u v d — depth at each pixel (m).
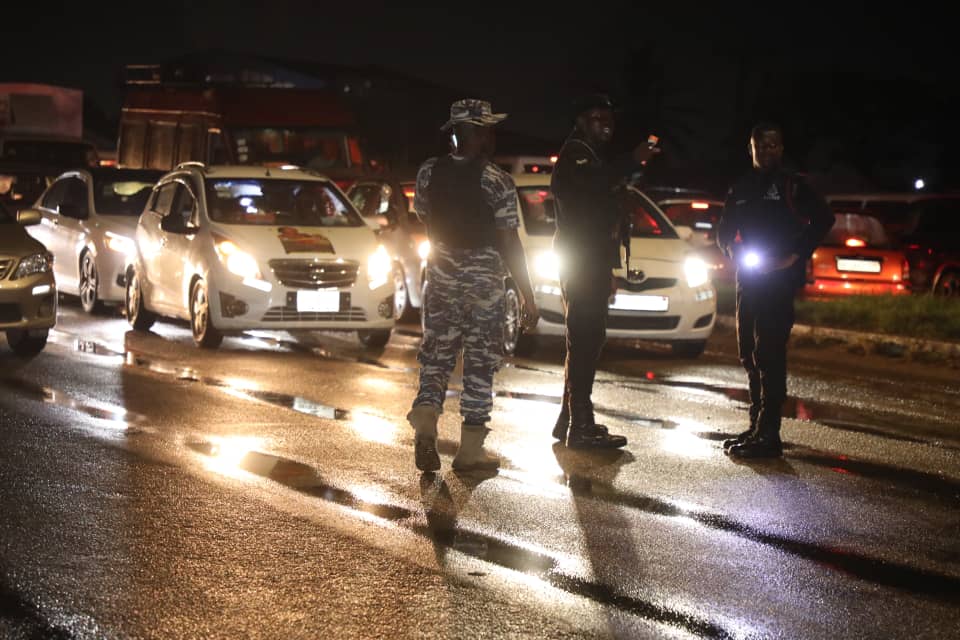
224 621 4.95
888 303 16.69
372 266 13.37
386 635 4.83
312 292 13.02
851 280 21.25
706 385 11.73
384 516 6.52
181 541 5.97
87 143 35.44
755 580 5.65
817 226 8.09
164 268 13.98
